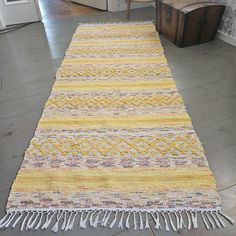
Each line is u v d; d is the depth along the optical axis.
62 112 1.77
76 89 2.00
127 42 2.69
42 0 4.36
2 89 2.09
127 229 1.12
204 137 1.54
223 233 1.09
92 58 2.42
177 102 1.81
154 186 1.27
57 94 1.95
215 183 1.27
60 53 2.59
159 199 1.22
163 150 1.45
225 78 2.07
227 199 1.21
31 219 1.17
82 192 1.26
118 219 1.16
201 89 1.96
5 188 1.31
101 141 1.53
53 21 3.42
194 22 2.40
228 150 1.45
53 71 2.29
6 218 1.18
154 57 2.38
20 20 3.36
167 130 1.59
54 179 1.32
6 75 2.28
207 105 1.79
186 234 1.09
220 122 1.65
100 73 2.18
